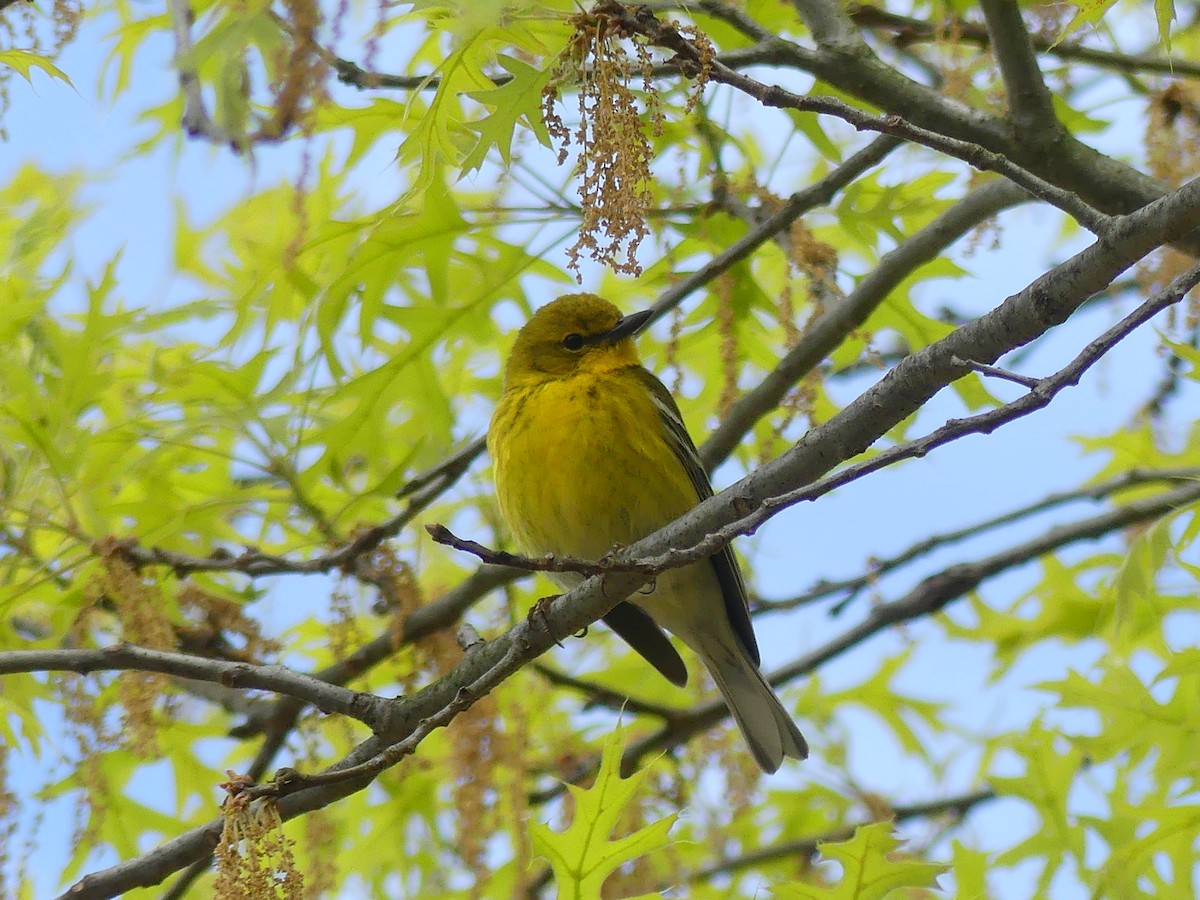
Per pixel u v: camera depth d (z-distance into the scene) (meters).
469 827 10.91
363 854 13.95
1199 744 11.52
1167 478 13.37
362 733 12.94
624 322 11.47
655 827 7.63
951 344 7.77
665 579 11.22
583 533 11.09
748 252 11.32
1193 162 11.37
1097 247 7.28
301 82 7.98
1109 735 11.75
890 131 7.43
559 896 7.64
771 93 7.41
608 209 7.42
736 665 11.77
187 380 11.27
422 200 11.79
